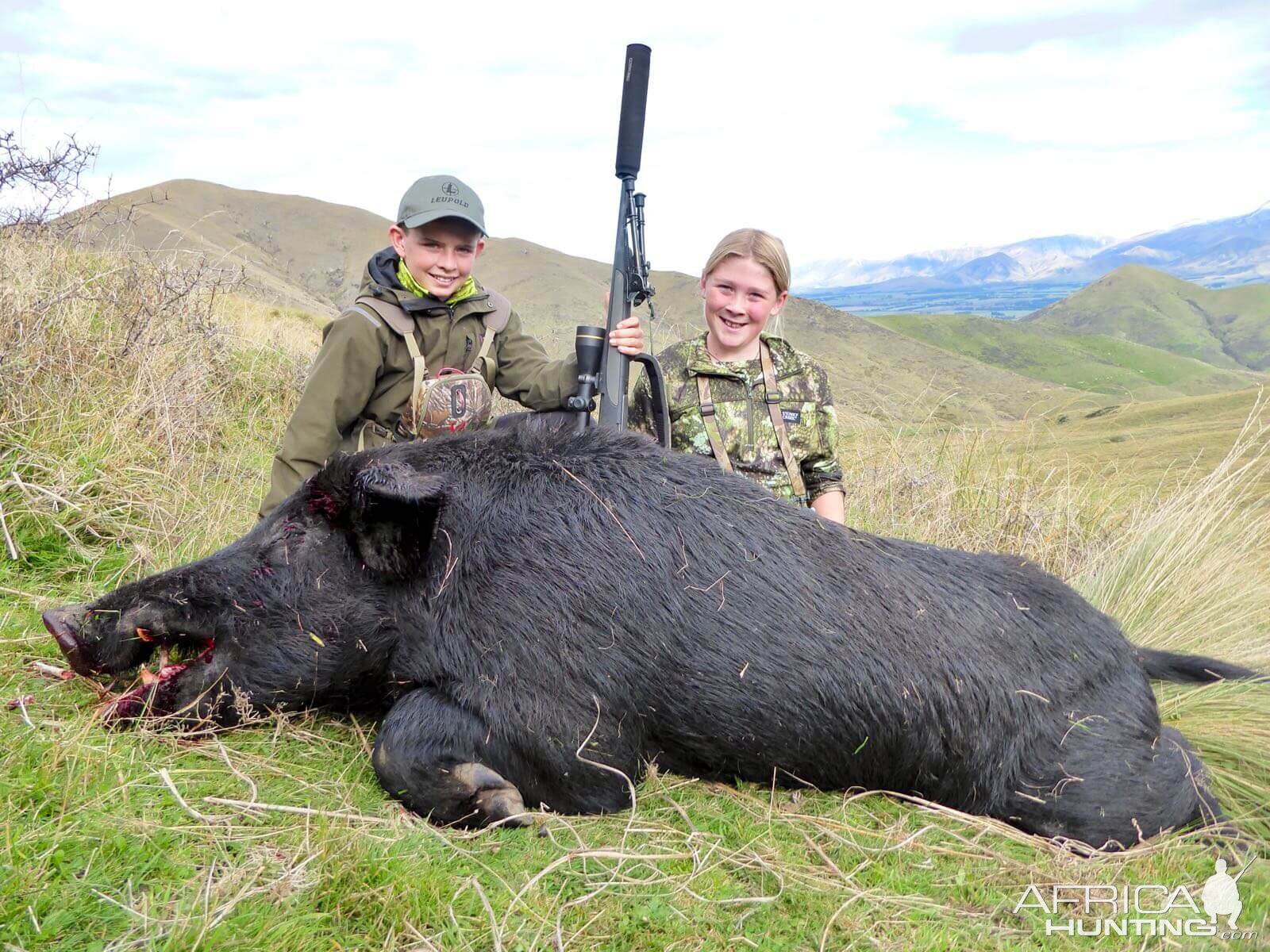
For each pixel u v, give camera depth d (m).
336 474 3.11
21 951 1.86
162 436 5.38
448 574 2.97
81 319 5.89
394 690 3.14
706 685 2.94
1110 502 7.04
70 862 2.15
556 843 2.70
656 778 3.09
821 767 3.07
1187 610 5.30
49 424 4.78
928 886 2.77
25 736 2.64
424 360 4.15
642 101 4.01
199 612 3.05
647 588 2.94
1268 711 3.96
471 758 2.80
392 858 2.38
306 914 2.16
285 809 2.54
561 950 2.20
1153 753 3.14
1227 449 8.12
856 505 6.62
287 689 3.08
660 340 5.94
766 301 4.23
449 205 3.97
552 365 4.31
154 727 2.94
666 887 2.58
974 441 7.66
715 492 3.17
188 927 1.99
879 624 3.00
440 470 3.14
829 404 4.52
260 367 8.41
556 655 2.87
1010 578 3.31
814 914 2.55
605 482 3.10
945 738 3.04
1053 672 3.13
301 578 3.06
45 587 3.85
